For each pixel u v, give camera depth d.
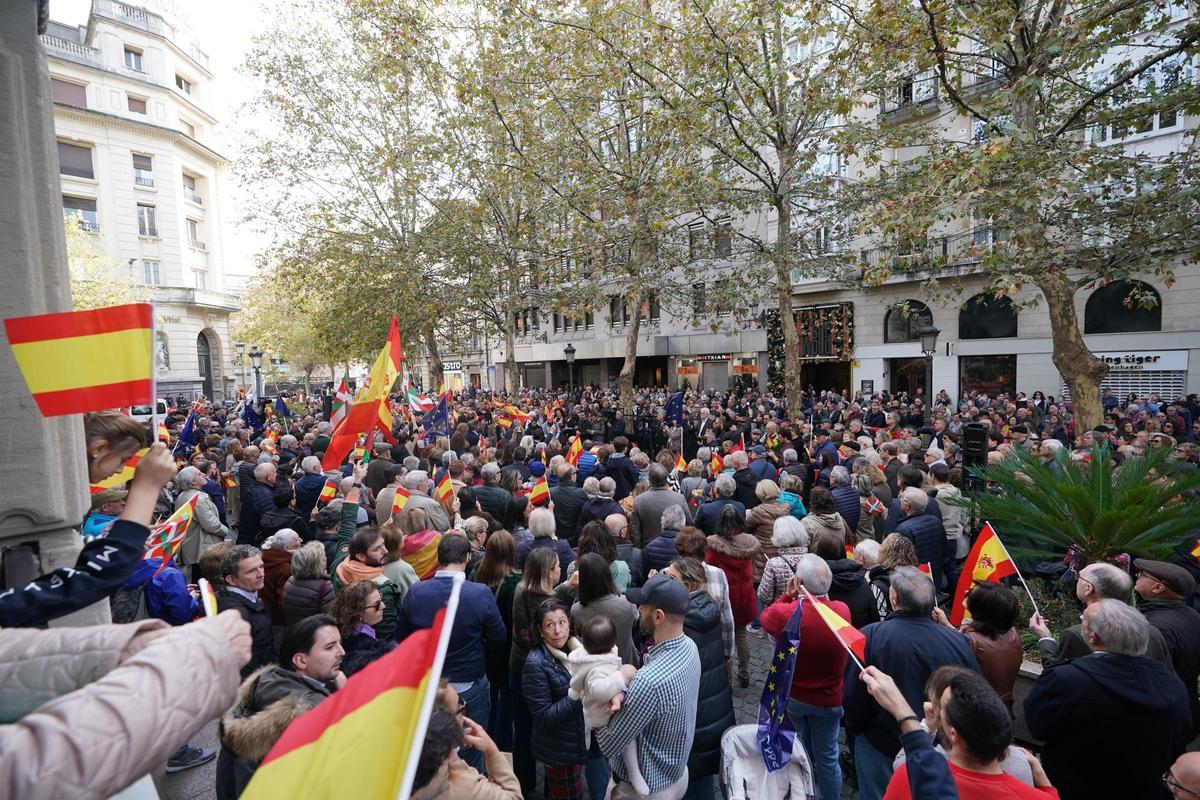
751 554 5.59
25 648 1.24
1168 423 12.77
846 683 3.46
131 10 41.69
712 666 3.68
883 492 7.85
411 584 4.67
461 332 26.14
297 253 22.88
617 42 12.98
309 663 2.92
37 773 0.86
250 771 2.31
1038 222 8.71
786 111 13.13
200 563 4.62
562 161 15.10
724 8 12.61
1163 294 20.91
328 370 79.62
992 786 2.12
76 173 39.28
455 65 16.53
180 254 43.72
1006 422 14.98
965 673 2.32
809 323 30.06
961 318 25.59
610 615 3.84
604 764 3.84
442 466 9.11
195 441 14.92
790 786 3.17
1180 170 8.43
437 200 20.25
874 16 9.25
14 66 2.63
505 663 4.63
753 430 15.70
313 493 8.44
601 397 27.41
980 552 4.45
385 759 1.23
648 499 6.89
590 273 15.99
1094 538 5.16
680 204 13.74
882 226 8.88
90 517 4.10
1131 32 9.20
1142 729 2.75
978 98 10.57
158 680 1.03
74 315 2.14
